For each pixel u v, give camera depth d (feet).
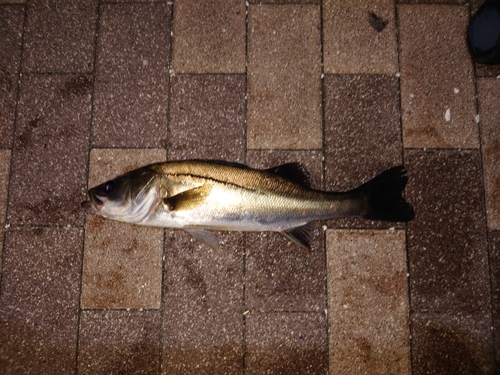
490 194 1.65
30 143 1.66
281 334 1.60
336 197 1.49
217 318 1.60
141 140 1.66
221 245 1.63
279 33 1.70
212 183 1.46
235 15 1.71
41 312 1.60
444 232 1.63
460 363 1.59
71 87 1.68
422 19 1.71
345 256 1.63
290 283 1.62
